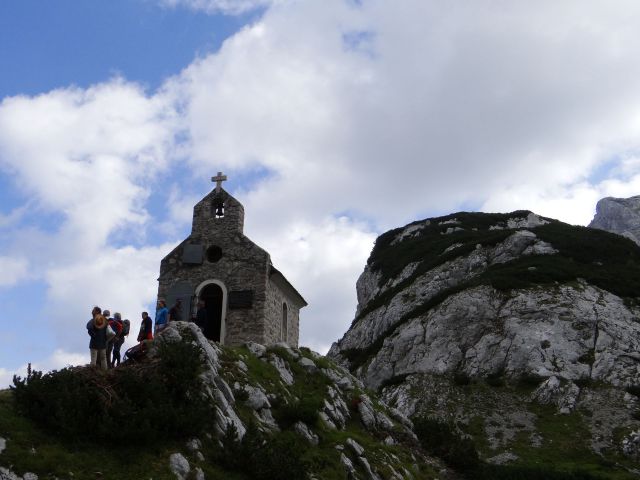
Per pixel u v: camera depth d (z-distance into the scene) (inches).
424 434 1234.6
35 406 618.8
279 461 701.9
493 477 1182.9
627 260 2851.9
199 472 634.2
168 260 1222.9
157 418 660.7
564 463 1616.6
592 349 2183.8
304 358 1118.4
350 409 1094.4
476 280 2738.7
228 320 1151.6
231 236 1222.3
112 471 586.6
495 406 2041.1
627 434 1716.3
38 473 545.6
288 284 1280.8
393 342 2583.7
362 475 863.1
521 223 3907.5
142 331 917.8
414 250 3703.3
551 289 2506.2
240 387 859.4
